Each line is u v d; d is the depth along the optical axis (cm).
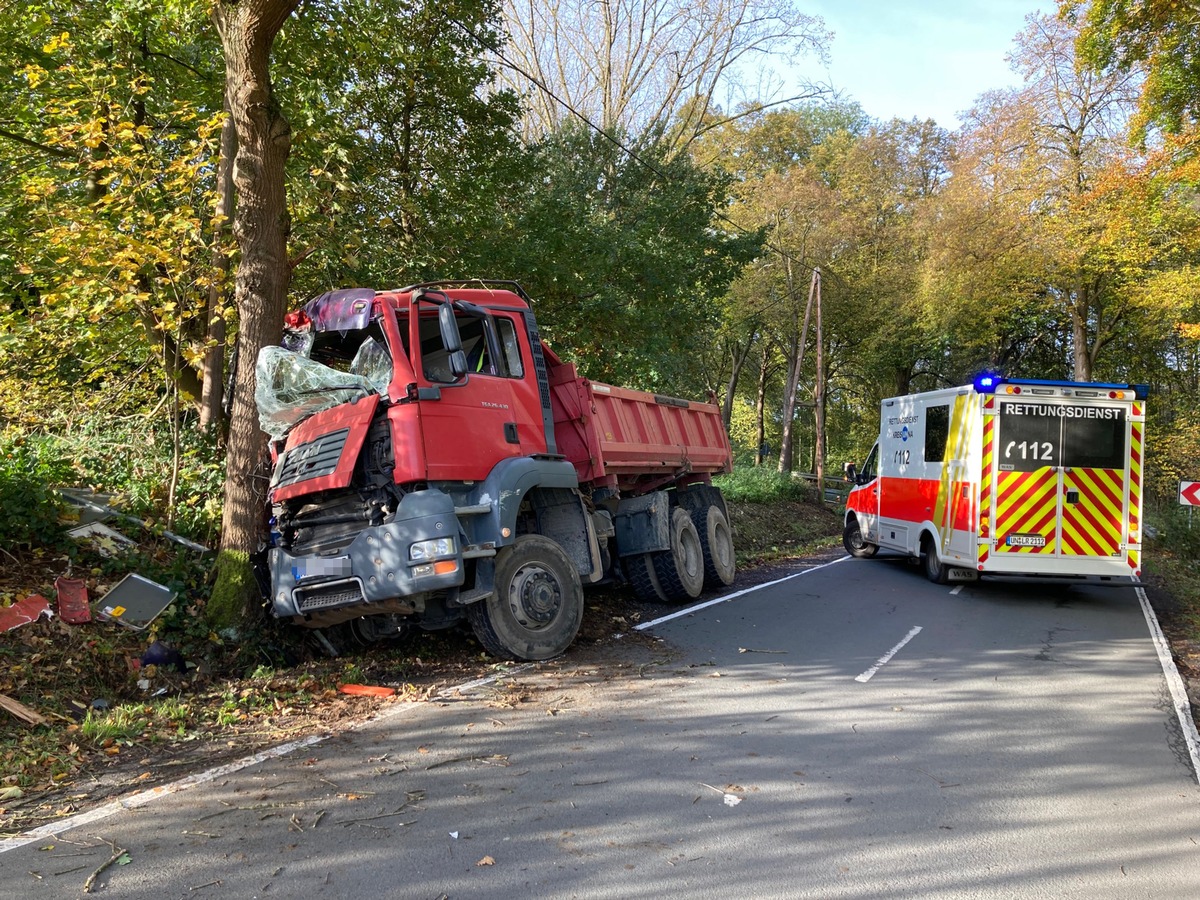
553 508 809
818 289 3425
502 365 766
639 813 416
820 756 505
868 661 756
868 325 3859
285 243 779
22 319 982
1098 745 541
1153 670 756
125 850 369
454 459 679
